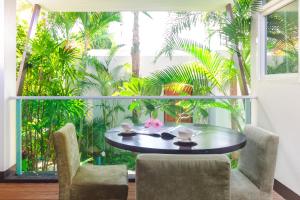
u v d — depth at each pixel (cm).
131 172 390
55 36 740
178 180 184
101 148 393
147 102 393
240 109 414
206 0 482
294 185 327
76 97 401
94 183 254
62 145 252
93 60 783
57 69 567
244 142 247
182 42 520
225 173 182
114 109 394
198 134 275
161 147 225
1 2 394
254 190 239
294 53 340
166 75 488
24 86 505
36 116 412
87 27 783
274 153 239
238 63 477
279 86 356
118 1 484
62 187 253
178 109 396
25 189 375
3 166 397
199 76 484
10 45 415
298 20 318
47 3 494
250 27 444
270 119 379
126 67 896
